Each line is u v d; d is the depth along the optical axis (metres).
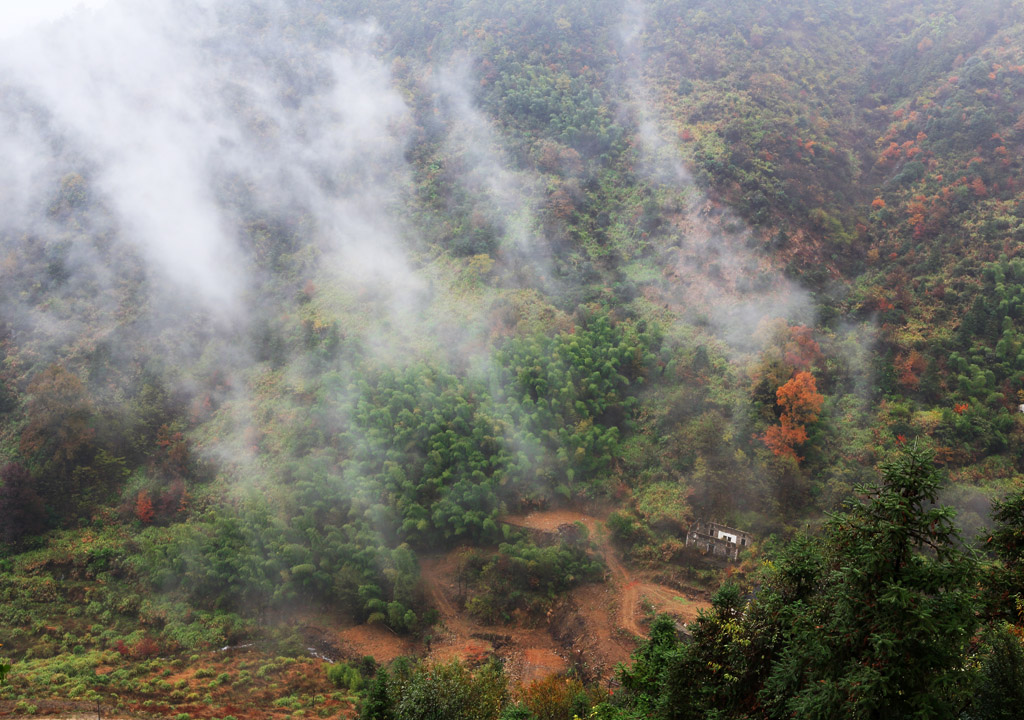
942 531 20.20
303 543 69.12
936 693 19.47
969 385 73.06
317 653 63.69
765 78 113.25
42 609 69.00
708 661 26.55
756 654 25.25
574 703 40.66
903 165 103.31
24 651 63.69
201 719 52.50
